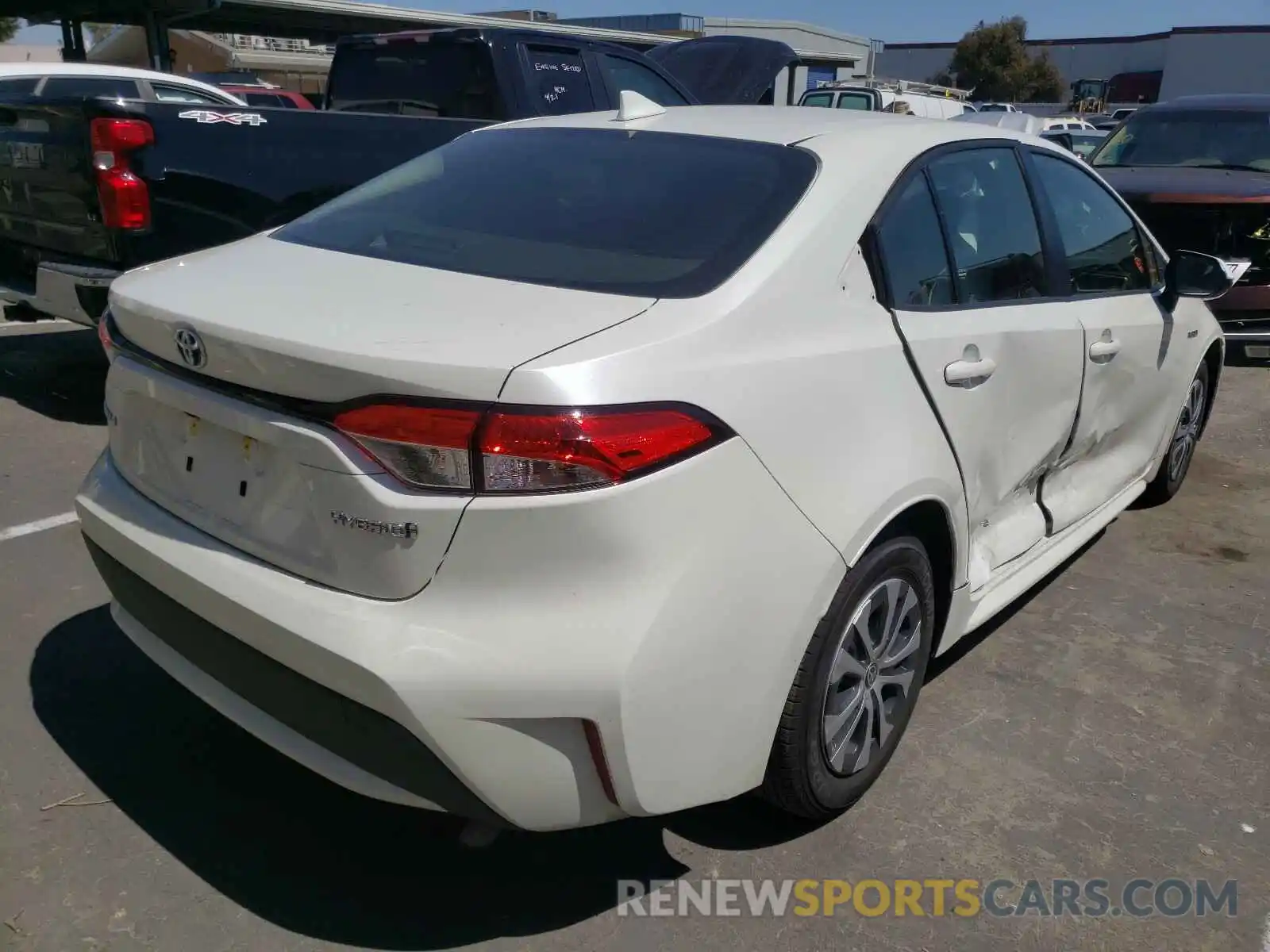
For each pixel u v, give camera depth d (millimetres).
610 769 2059
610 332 2111
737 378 2193
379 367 1974
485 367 1954
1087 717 3307
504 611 1980
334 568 2088
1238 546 4750
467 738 1970
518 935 2348
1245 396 7344
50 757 2848
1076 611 4035
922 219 2902
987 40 59281
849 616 2502
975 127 3359
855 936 2396
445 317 2170
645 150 2945
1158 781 3004
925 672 3141
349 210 3037
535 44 6977
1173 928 2465
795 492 2277
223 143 5266
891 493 2504
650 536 2010
